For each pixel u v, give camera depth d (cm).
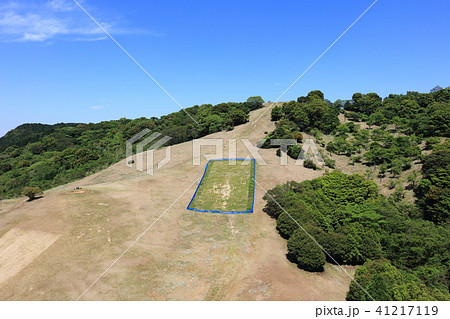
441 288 2797
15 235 3591
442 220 4197
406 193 5253
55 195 4728
